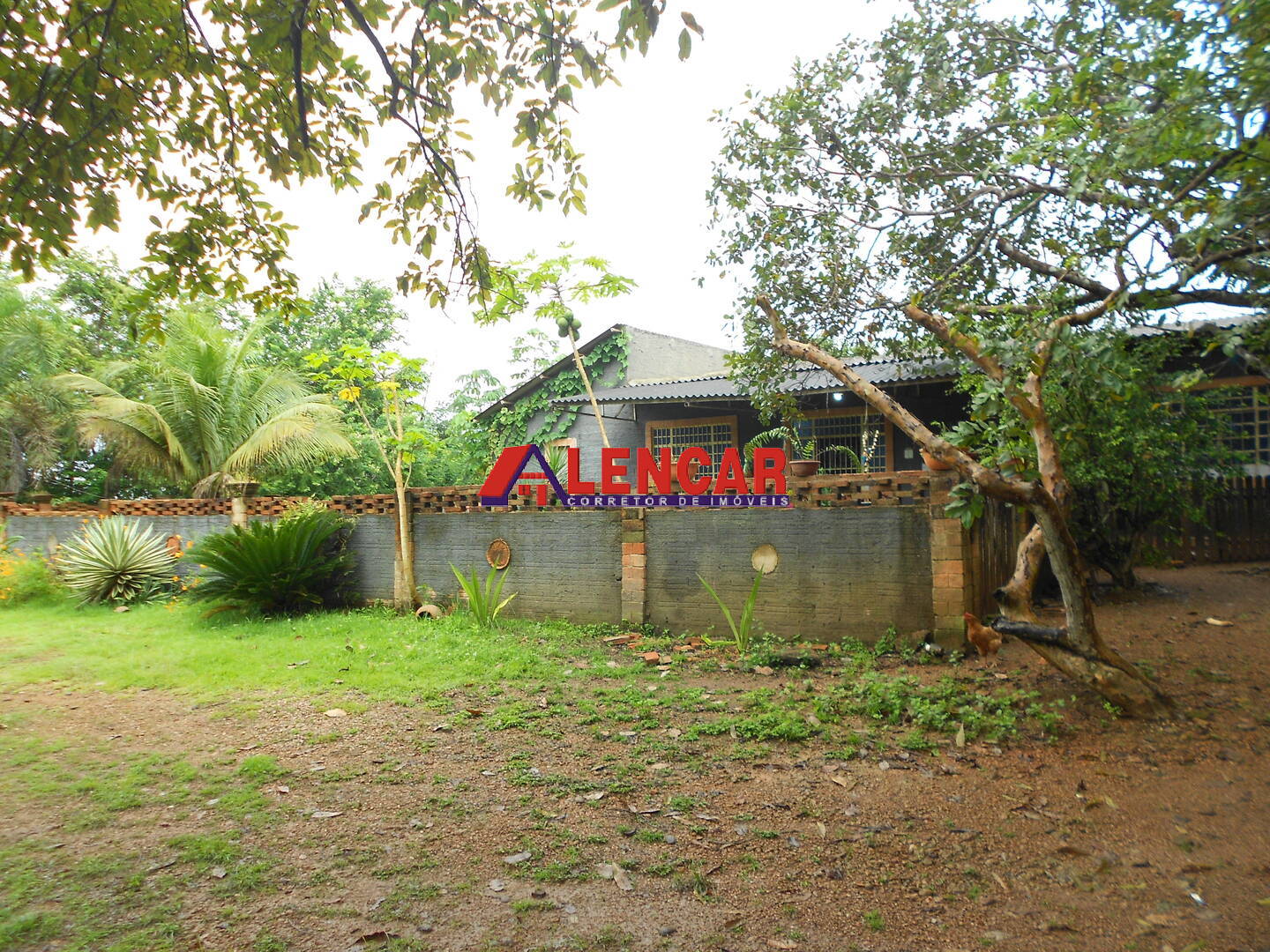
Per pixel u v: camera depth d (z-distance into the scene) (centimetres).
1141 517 798
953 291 649
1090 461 730
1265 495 1030
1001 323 493
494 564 881
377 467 1797
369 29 331
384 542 962
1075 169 398
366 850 329
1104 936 263
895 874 307
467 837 341
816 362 580
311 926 272
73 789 398
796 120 714
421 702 549
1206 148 336
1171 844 325
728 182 749
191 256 432
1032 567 499
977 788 387
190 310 1603
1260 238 352
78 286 1941
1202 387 927
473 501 903
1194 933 261
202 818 362
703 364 1938
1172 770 395
